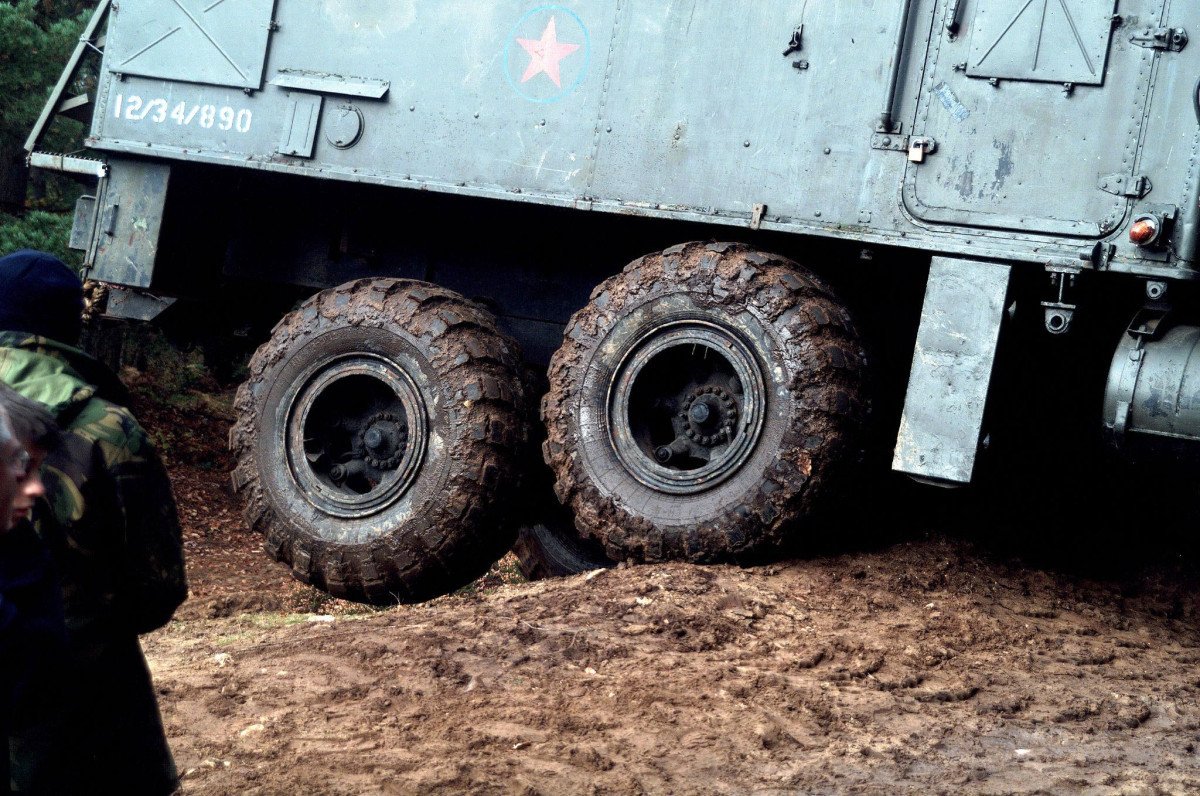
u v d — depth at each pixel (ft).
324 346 24.04
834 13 20.65
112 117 25.94
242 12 25.00
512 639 16.69
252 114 24.91
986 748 12.85
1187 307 19.42
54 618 7.02
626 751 12.53
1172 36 18.13
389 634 17.12
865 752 12.59
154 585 8.16
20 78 43.60
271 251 28.02
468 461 22.53
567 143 22.61
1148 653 17.47
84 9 50.57
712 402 21.80
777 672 15.51
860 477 20.58
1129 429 18.34
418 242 27.04
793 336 20.30
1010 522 23.80
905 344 22.94
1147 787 11.53
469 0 23.53
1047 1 19.01
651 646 16.43
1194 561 22.49
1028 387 21.84
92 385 8.31
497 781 11.60
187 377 57.36
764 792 11.37
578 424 22.13
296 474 24.12
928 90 19.86
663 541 20.99
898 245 19.79
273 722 13.39
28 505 6.81
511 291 26.48
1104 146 18.52
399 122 23.89
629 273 22.20
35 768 7.67
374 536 23.07
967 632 17.62
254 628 20.27
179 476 47.50
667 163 21.76
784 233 21.11
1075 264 18.34
